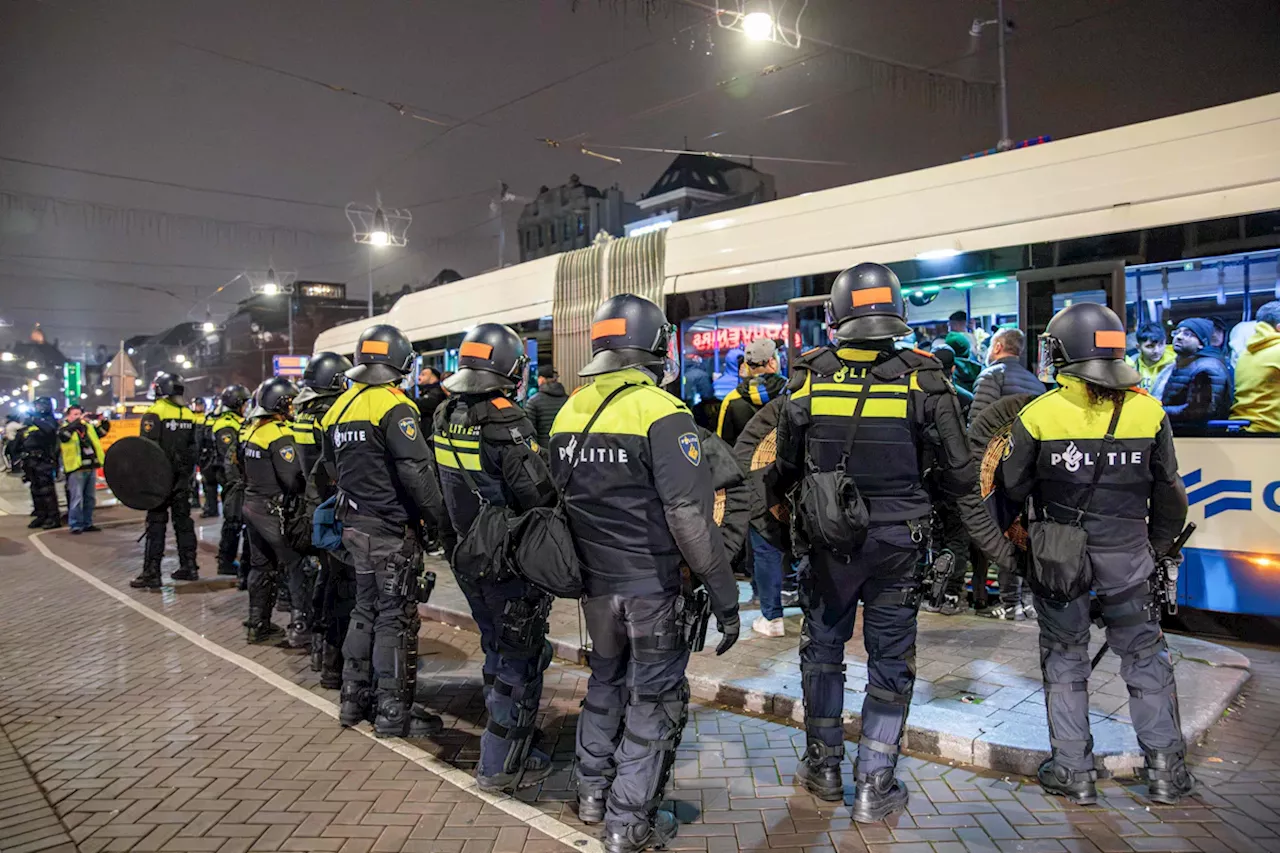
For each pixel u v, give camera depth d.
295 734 4.68
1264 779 3.73
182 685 5.63
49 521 14.66
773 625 5.83
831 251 7.05
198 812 3.74
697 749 4.28
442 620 7.12
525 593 3.73
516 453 3.77
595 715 3.52
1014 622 5.93
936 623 5.93
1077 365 3.53
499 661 3.94
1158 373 5.59
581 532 3.37
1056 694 3.63
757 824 3.49
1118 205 5.67
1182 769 3.56
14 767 4.33
